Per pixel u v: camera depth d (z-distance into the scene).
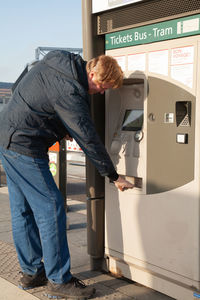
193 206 2.53
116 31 2.97
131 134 2.96
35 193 2.69
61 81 2.50
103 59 2.57
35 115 2.58
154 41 2.69
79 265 3.45
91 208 3.21
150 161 2.79
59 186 4.69
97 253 3.24
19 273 3.21
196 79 2.45
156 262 2.82
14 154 2.63
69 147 10.76
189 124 2.52
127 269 3.06
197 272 2.54
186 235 2.59
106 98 3.14
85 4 3.08
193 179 2.51
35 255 2.92
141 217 2.90
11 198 2.87
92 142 2.52
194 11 2.43
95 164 2.60
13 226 2.89
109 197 3.15
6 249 3.85
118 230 3.10
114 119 3.12
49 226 2.69
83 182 9.28
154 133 2.75
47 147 2.75
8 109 2.66
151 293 2.86
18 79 4.49
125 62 2.92
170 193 2.67
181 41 2.52
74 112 2.48
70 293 2.71
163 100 2.67
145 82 2.77
